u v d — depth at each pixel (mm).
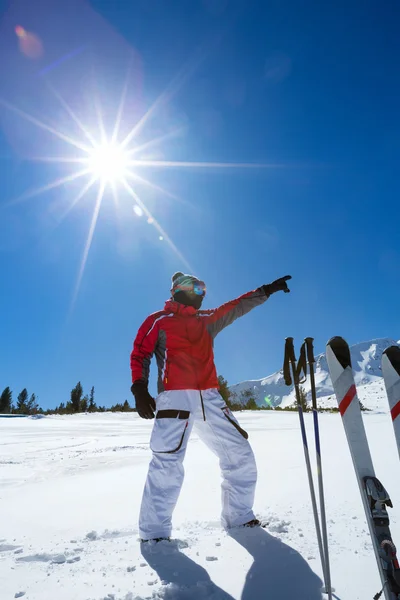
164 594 1423
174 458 2152
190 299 2633
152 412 2318
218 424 2283
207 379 2355
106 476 4496
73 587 1523
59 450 7609
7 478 4629
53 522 2568
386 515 1144
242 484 2211
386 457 3885
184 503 2914
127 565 1725
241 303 2645
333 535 1899
